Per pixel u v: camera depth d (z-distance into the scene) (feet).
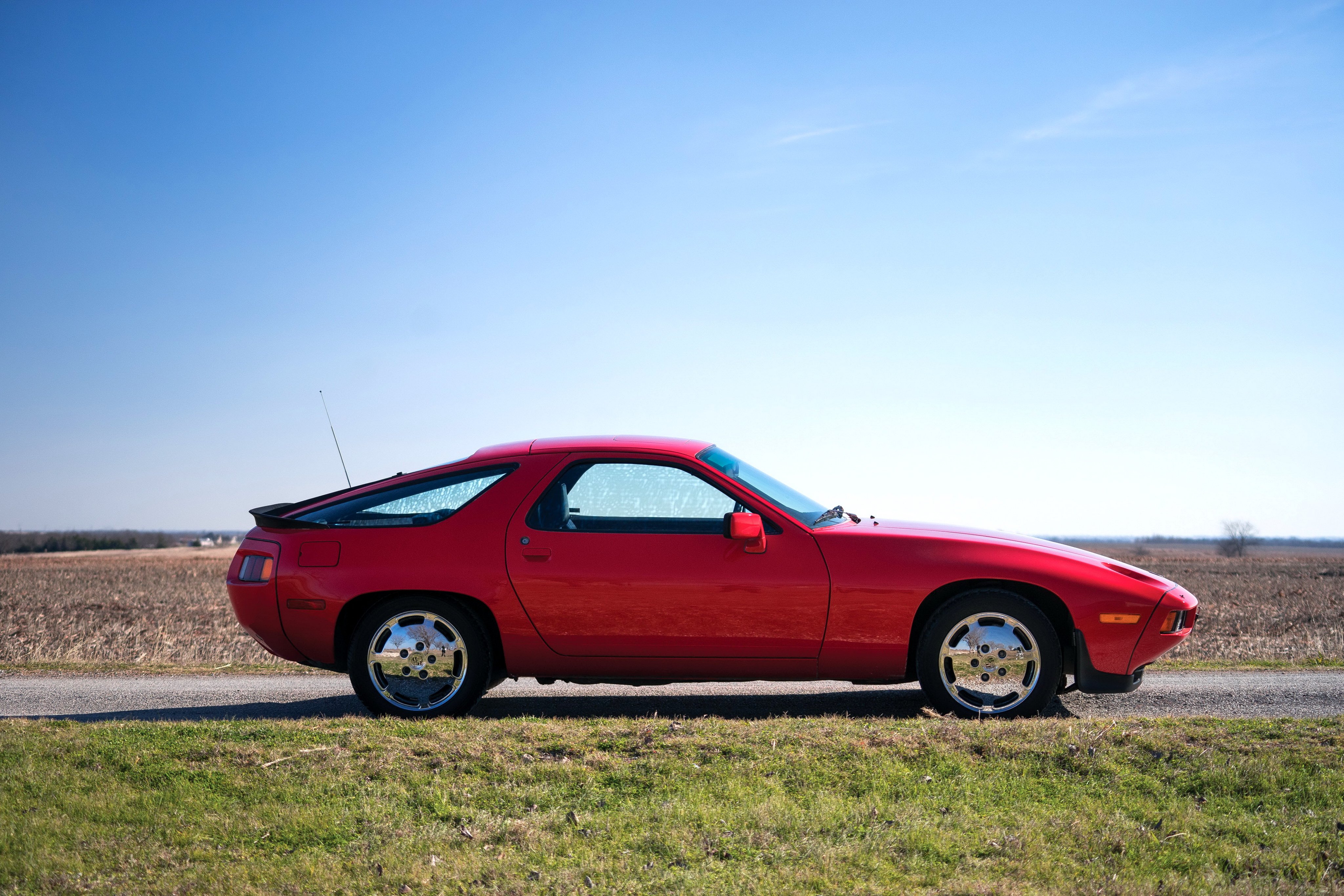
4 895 10.68
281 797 13.60
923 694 22.41
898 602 18.31
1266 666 27.86
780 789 13.71
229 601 71.72
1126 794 13.58
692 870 11.28
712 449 20.43
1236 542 297.53
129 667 30.35
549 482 19.53
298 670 29.50
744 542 18.66
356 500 19.89
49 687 26.16
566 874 11.19
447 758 14.93
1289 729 15.81
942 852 11.66
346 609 19.20
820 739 15.38
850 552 18.61
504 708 20.90
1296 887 10.60
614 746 15.42
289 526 19.69
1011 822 12.60
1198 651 34.09
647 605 18.67
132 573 125.80
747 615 18.54
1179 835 12.10
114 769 14.61
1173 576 129.39
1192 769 14.16
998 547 18.74
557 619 18.81
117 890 10.85
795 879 10.97
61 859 11.56
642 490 19.44
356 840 12.29
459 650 19.02
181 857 11.77
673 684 24.77
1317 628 46.85
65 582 102.06
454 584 18.89
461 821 12.85
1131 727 15.92
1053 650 18.03
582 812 13.15
